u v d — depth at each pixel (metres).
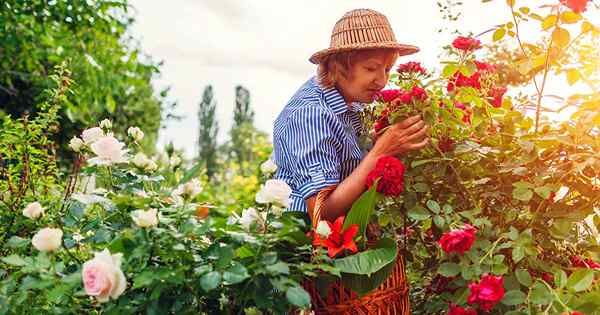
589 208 2.10
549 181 2.07
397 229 2.30
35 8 6.37
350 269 1.73
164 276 1.56
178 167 1.99
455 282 1.98
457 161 2.17
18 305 1.85
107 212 2.04
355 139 2.18
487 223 1.98
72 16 6.58
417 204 2.17
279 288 1.61
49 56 6.29
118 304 1.72
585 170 2.05
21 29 6.17
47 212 2.26
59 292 1.59
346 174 2.10
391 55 2.15
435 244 2.26
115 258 1.60
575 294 1.85
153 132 11.33
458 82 2.21
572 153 2.04
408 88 2.20
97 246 1.94
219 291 1.79
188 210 1.78
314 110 2.04
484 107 2.17
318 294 1.90
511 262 2.07
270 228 1.77
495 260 1.92
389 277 1.93
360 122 2.22
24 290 1.74
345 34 2.15
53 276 1.64
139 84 7.67
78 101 6.38
